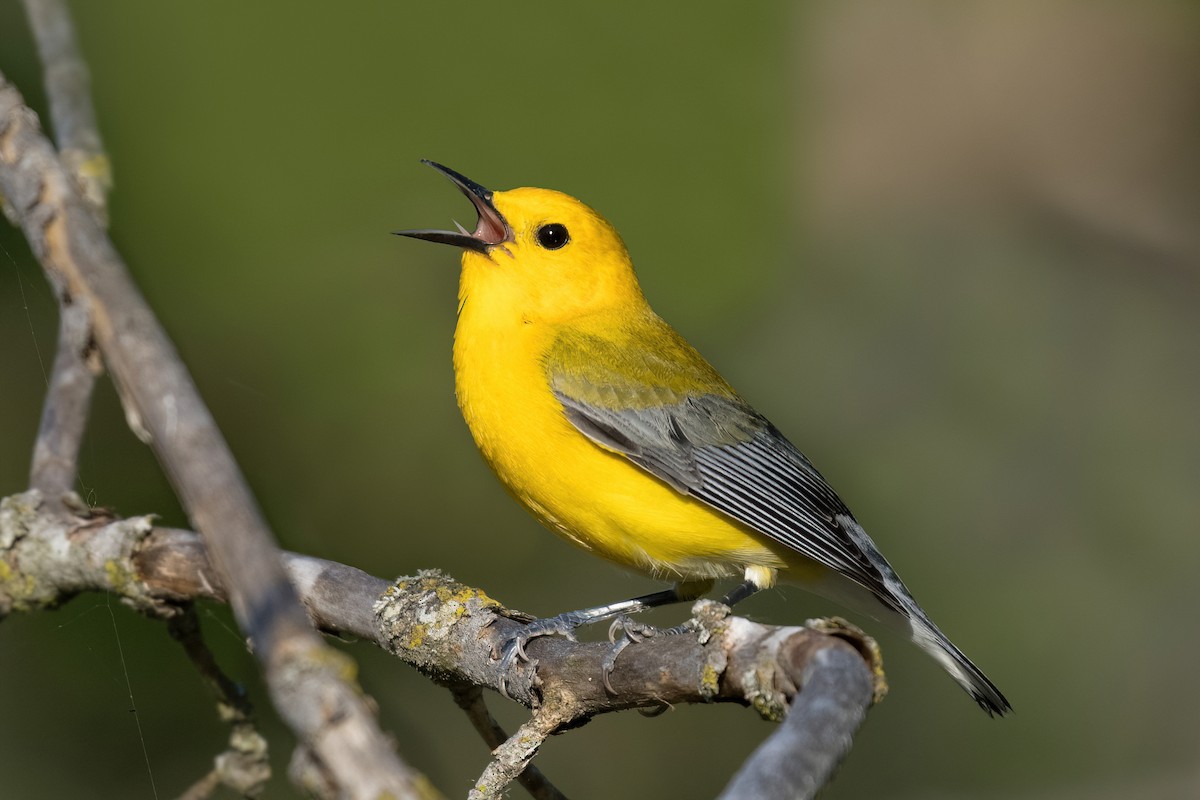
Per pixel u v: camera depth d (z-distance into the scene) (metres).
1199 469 14.17
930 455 14.04
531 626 7.23
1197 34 16.11
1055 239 15.58
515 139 11.89
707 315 12.47
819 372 14.16
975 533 13.73
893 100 15.45
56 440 7.42
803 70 14.15
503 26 11.88
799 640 5.45
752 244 12.54
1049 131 15.69
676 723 12.98
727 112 12.50
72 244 4.95
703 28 12.45
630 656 6.40
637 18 12.38
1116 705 13.09
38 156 5.20
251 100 11.09
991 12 15.85
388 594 7.57
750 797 4.34
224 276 11.09
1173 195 15.98
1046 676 13.08
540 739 6.84
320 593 7.74
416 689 11.78
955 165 15.35
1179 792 12.45
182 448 4.45
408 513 11.86
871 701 5.07
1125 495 14.04
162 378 4.61
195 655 7.19
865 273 14.87
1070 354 14.98
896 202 15.20
